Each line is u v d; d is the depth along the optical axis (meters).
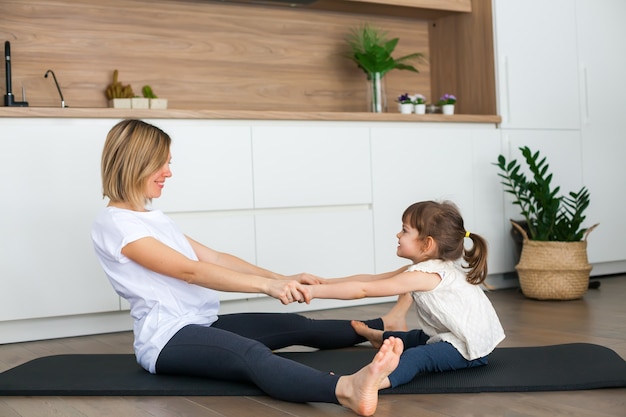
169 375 2.10
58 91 3.49
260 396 1.88
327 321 2.47
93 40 3.58
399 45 4.38
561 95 4.25
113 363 2.31
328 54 4.18
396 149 3.73
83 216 3.03
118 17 3.63
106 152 2.13
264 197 3.40
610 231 4.40
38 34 3.47
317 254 3.53
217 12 3.88
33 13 3.46
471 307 2.07
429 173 3.82
